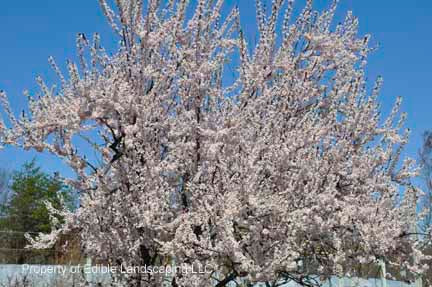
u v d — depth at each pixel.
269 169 6.11
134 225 5.61
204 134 5.84
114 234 5.80
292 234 5.67
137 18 6.16
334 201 6.07
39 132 5.38
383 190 7.17
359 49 7.89
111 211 5.88
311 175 6.14
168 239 5.80
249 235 5.59
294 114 7.02
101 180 5.71
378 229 6.53
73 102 5.38
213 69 6.25
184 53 6.29
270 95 6.43
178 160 5.97
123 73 6.10
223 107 6.29
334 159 6.60
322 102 7.42
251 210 5.63
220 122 6.07
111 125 5.90
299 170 6.14
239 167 5.78
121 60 6.16
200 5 6.23
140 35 6.16
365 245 6.64
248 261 5.12
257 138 6.18
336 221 6.25
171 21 6.21
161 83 6.18
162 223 5.55
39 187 24.89
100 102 5.40
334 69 7.79
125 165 5.81
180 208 6.07
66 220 5.89
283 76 6.81
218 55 6.26
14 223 23.84
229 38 6.84
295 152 6.27
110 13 6.16
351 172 7.10
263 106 6.66
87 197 5.84
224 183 5.66
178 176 6.28
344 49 7.67
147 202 5.43
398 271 9.45
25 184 24.83
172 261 5.91
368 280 9.49
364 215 6.36
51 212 6.15
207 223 5.44
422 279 10.14
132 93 5.87
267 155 6.02
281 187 6.22
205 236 5.38
